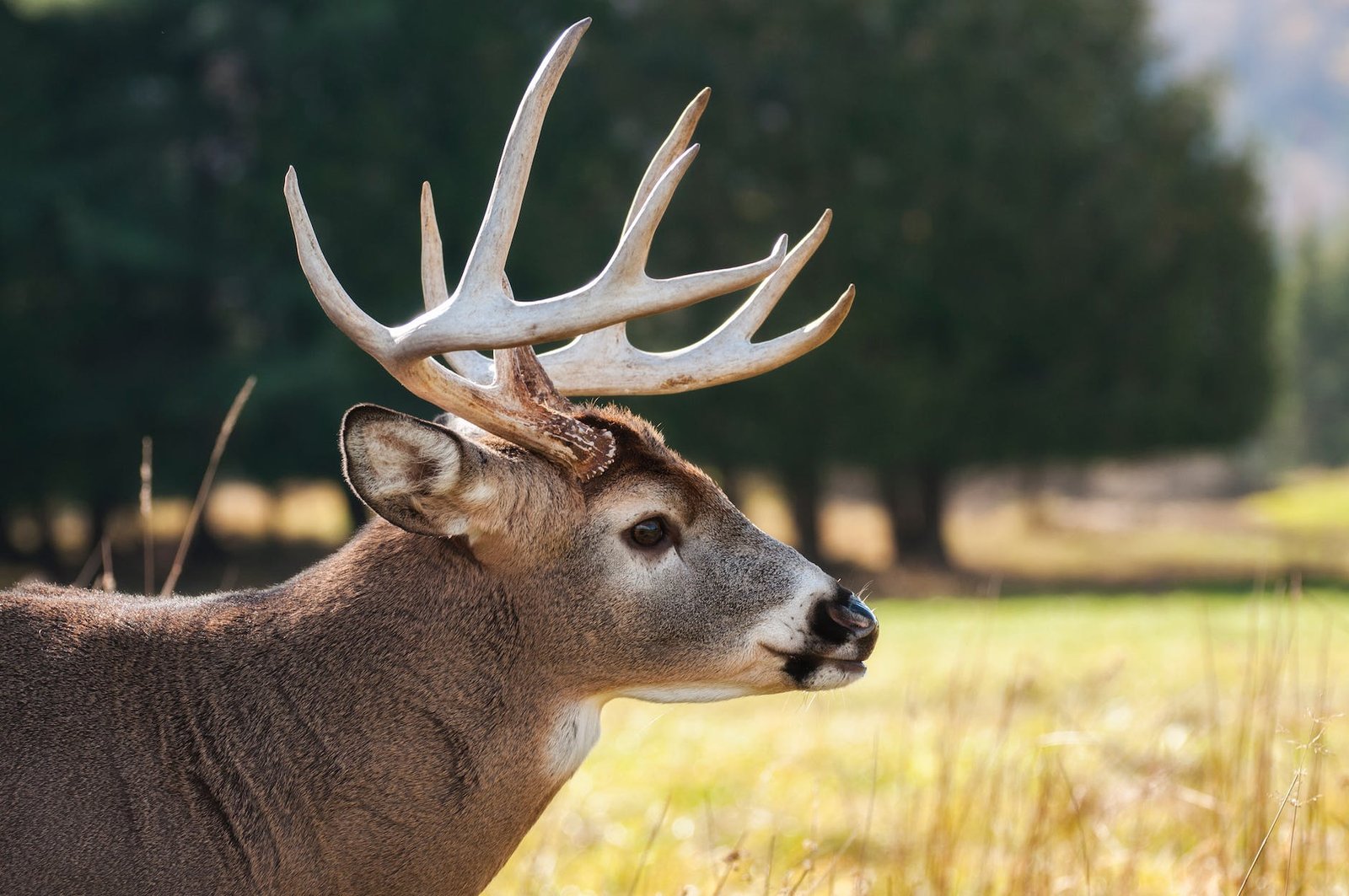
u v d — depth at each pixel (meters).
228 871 6.32
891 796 13.53
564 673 6.96
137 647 6.64
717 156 58.97
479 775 6.74
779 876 10.52
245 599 6.96
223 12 55.47
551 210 54.59
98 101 56.44
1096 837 10.66
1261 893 8.98
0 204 52.28
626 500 6.98
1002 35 61.78
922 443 58.84
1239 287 64.25
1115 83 64.25
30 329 54.88
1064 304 60.66
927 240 59.78
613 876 11.19
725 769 15.16
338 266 54.44
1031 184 60.09
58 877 6.11
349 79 55.44
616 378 8.00
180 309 59.72
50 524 59.19
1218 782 10.80
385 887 6.61
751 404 57.44
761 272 6.70
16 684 6.41
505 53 55.34
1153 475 134.50
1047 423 61.03
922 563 66.38
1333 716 8.99
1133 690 19.52
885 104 59.09
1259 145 65.62
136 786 6.29
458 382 6.82
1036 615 37.97
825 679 7.21
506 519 6.72
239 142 59.16
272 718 6.55
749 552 7.17
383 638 6.71
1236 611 35.44
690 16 59.53
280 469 55.78
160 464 55.97
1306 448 168.75
